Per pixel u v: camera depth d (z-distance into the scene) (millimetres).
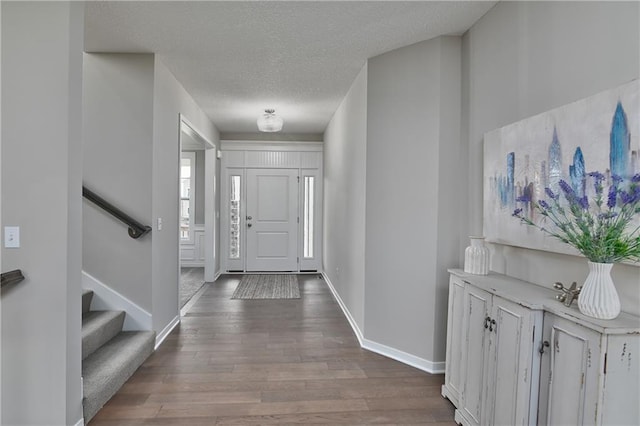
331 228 5406
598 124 1506
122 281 3098
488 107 2418
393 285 3029
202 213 7262
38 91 1831
